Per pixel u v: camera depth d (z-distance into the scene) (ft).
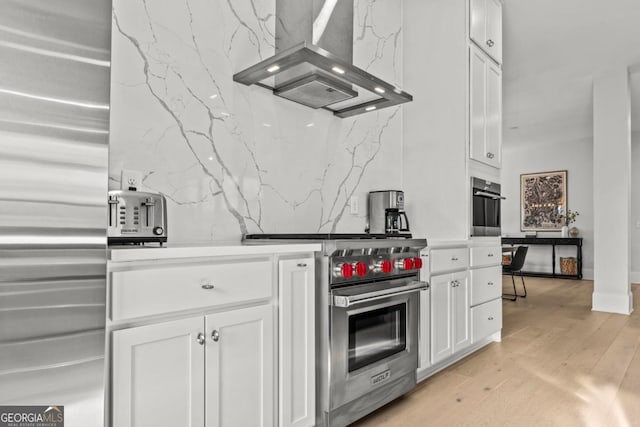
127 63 5.40
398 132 10.23
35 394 2.90
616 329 11.71
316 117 8.07
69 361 3.07
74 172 3.10
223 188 6.41
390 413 6.24
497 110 10.64
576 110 18.57
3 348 2.75
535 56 13.24
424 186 9.92
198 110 6.14
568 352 9.43
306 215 7.75
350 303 5.31
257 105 6.97
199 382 3.99
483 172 10.09
